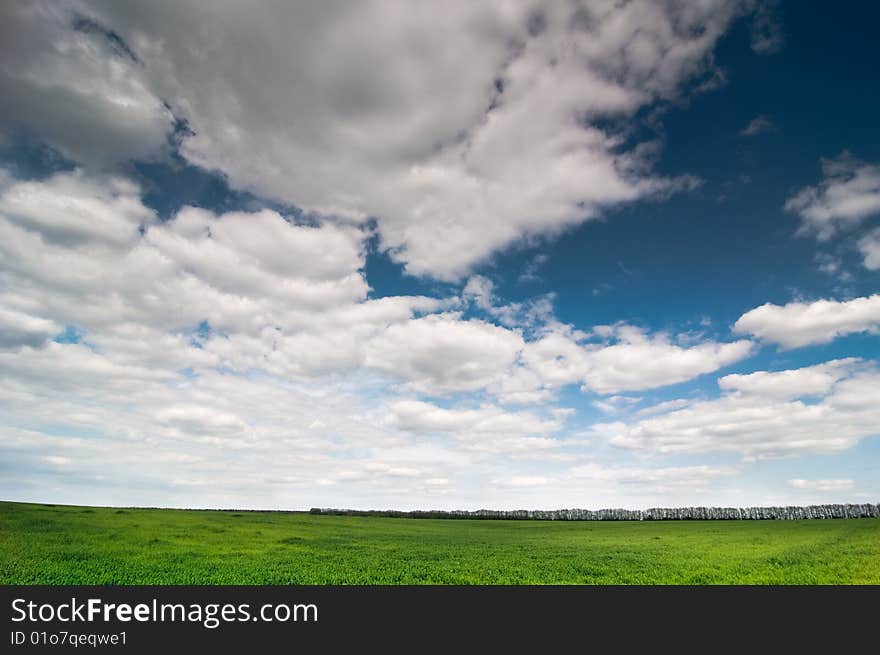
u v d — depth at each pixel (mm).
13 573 29547
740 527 70562
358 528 66000
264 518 71250
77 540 40406
